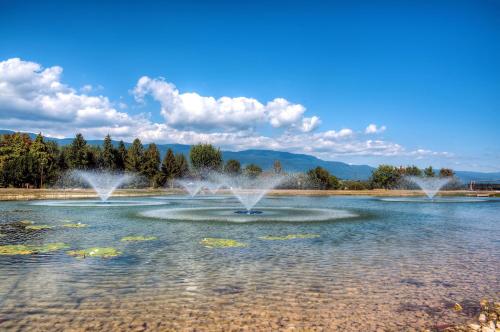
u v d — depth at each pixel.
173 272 14.43
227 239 21.72
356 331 9.31
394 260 16.67
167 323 9.71
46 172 90.81
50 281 13.23
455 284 13.15
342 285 12.91
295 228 26.52
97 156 103.56
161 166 113.38
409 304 11.16
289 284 12.97
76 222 29.41
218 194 82.12
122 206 45.47
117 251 18.03
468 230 26.27
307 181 108.75
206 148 126.19
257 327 9.49
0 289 12.35
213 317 10.09
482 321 9.98
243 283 13.07
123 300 11.37
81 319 9.95
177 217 32.84
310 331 9.30
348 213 37.66
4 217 33.06
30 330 9.31
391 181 109.62
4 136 108.69
